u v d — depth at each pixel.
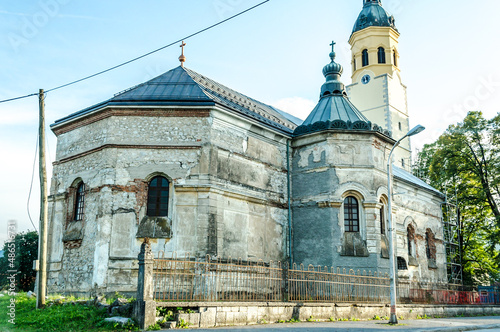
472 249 44.47
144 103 20.12
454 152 39.31
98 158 20.45
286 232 23.58
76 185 21.66
